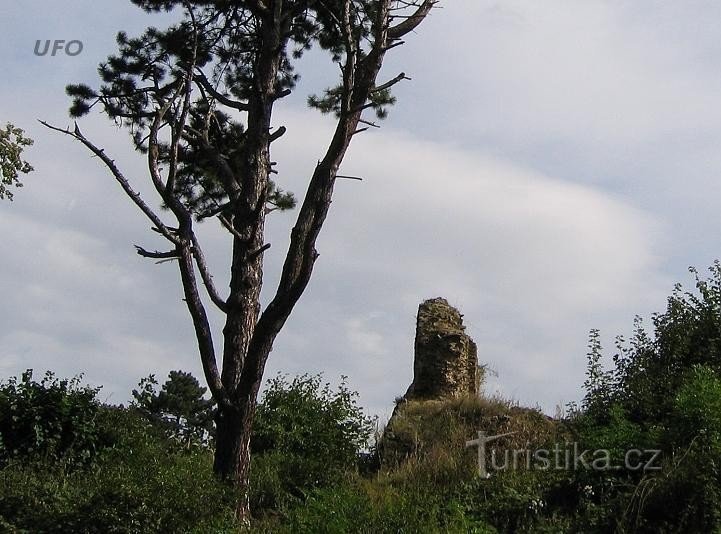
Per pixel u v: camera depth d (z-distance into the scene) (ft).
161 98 60.75
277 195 68.54
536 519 51.72
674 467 49.67
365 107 55.42
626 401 62.69
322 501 51.19
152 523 44.55
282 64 70.85
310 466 63.62
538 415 67.67
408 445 67.31
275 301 53.88
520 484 54.65
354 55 55.62
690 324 66.85
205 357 53.57
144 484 46.01
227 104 62.90
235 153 65.41
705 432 51.88
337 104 72.23
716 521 46.65
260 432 68.69
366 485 59.41
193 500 45.78
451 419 68.03
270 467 62.95
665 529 47.60
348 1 57.06
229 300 57.26
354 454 68.64
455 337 75.61
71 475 59.21
